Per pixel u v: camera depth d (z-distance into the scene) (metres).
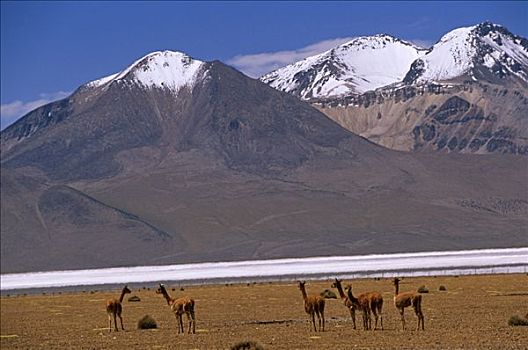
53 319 110.44
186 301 81.56
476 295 116.12
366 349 64.88
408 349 64.38
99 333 86.38
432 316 87.69
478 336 69.94
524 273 177.12
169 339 77.06
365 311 76.75
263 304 118.38
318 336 74.00
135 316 105.94
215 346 70.56
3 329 98.75
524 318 79.50
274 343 70.31
